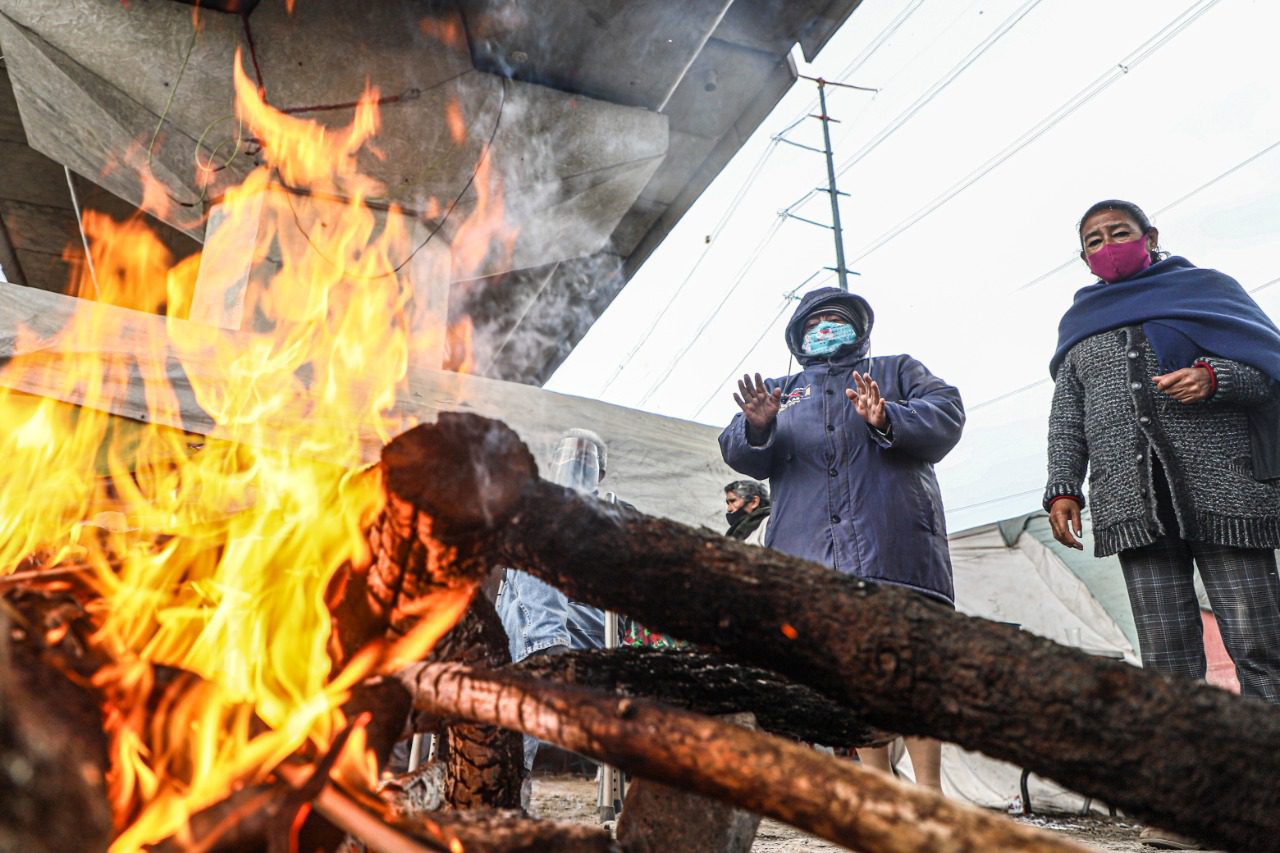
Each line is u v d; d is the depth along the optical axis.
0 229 7.96
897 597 1.04
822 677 1.06
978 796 4.29
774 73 6.05
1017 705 0.95
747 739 0.87
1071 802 4.05
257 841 0.89
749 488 3.86
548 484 1.15
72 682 0.87
